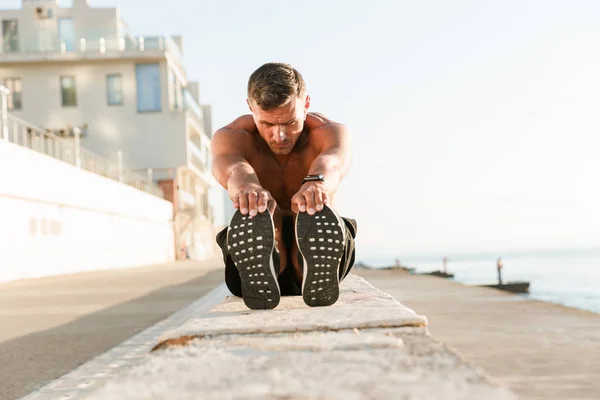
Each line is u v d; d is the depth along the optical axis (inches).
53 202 592.4
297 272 93.9
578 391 132.8
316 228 67.1
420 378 33.5
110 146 1072.8
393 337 46.7
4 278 482.9
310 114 96.4
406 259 6013.8
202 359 41.4
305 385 32.5
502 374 165.5
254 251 67.4
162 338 51.3
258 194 70.2
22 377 102.6
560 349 233.9
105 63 1072.8
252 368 37.4
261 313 64.5
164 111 1082.7
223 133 92.0
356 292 85.6
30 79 1064.2
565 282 1220.5
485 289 711.7
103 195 747.4
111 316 199.3
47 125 1061.8
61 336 152.9
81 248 672.4
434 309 456.8
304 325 51.6
